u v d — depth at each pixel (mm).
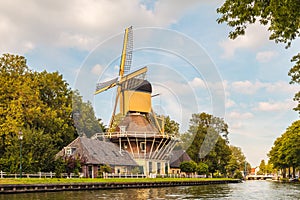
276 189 50062
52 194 36625
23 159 49000
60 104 77500
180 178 68938
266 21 15742
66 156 55938
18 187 37531
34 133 51938
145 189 47031
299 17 13977
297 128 81688
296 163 82812
